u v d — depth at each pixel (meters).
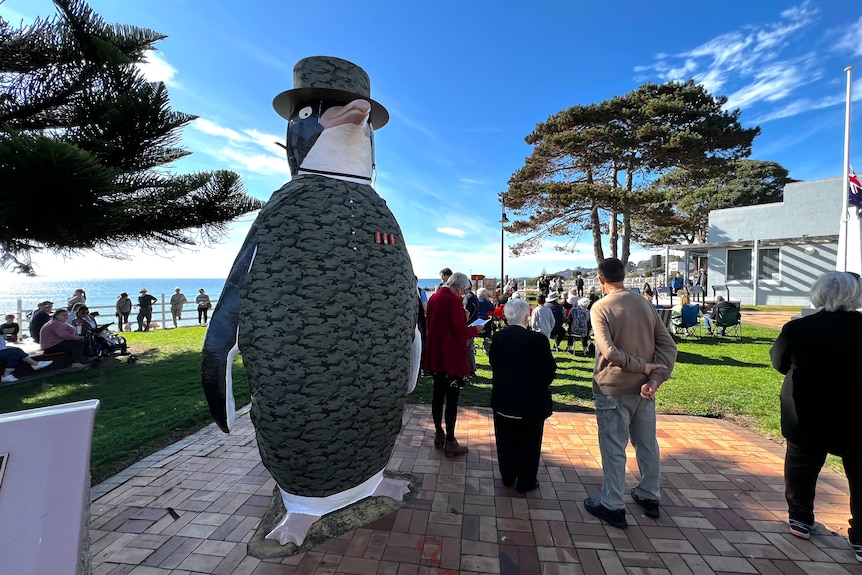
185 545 2.50
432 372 3.89
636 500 2.91
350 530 2.63
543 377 3.03
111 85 7.25
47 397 5.73
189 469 3.51
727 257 19.52
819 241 16.42
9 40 7.35
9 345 7.59
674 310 11.53
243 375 7.00
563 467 3.54
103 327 8.22
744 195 30.94
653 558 2.38
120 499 3.02
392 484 3.03
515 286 18.23
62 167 4.60
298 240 2.32
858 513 2.37
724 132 17.62
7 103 7.99
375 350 2.41
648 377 2.66
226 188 9.60
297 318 2.24
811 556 2.39
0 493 1.13
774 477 3.34
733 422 4.66
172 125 7.65
